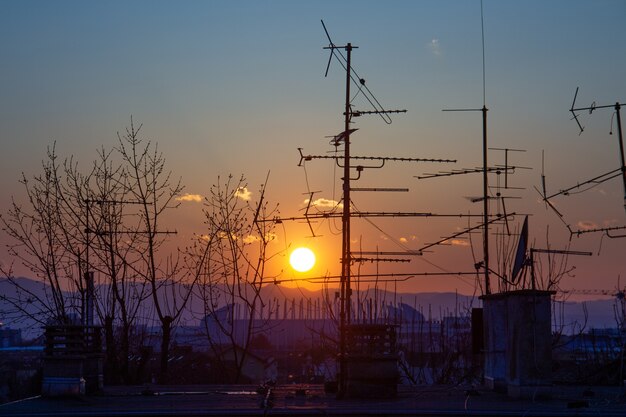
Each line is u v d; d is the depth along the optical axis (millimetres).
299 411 13812
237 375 28484
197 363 34531
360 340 15922
